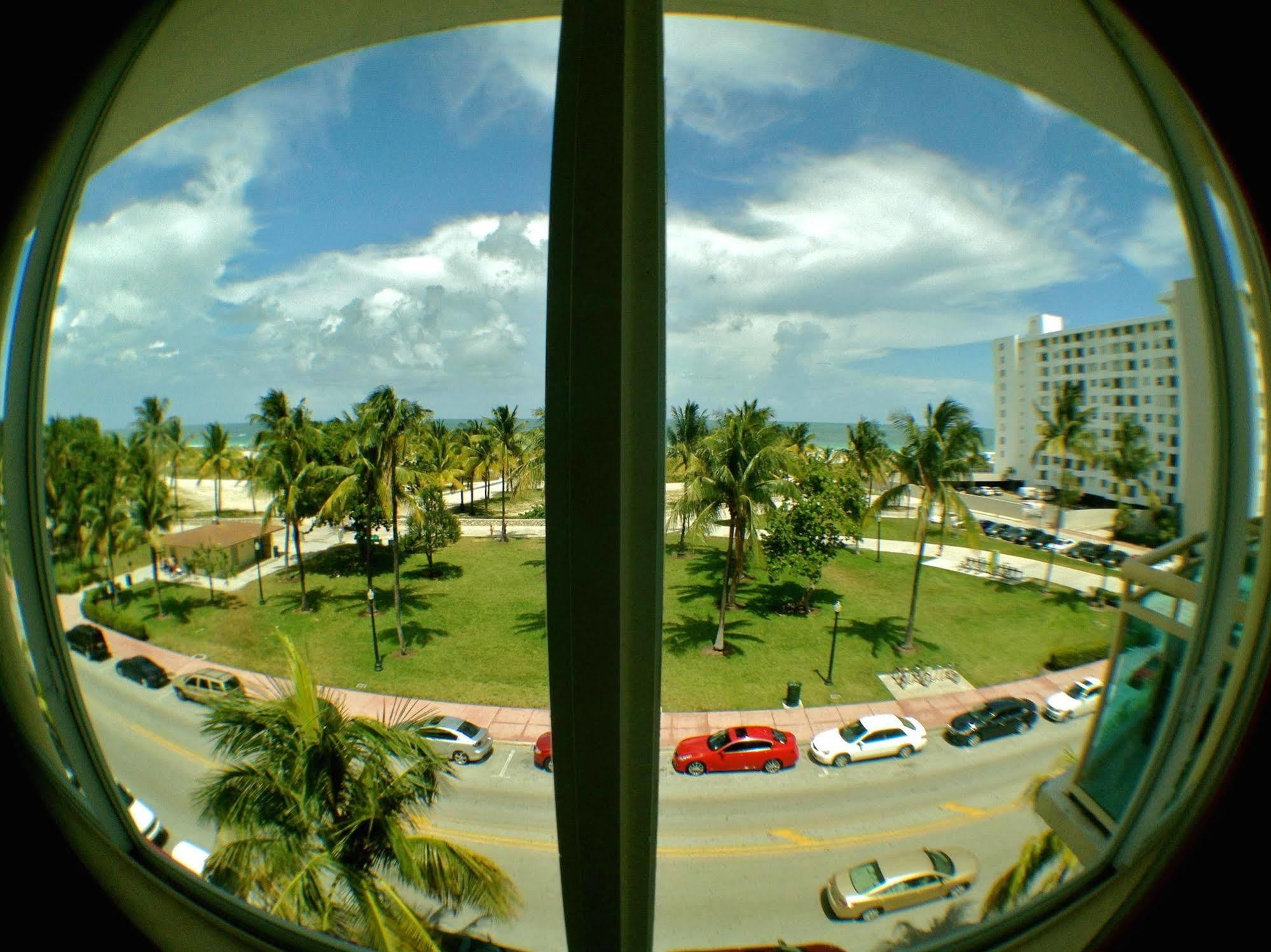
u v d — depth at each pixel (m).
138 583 48.41
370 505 38.06
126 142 6.64
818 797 22.31
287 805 7.23
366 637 41.00
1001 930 3.44
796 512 37.44
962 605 43.28
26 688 3.44
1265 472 3.59
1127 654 7.04
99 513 40.44
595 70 2.13
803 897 17.98
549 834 19.44
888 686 33.75
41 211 3.53
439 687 34.16
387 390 35.56
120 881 3.23
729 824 20.72
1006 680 34.69
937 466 30.86
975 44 6.00
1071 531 37.31
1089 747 7.39
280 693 7.61
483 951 15.27
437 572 52.56
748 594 46.75
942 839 20.58
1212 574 4.60
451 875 7.65
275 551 56.56
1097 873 3.70
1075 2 4.17
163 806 24.20
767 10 6.39
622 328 2.11
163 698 35.28
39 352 3.75
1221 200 3.51
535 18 6.66
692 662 35.94
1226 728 3.28
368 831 7.48
